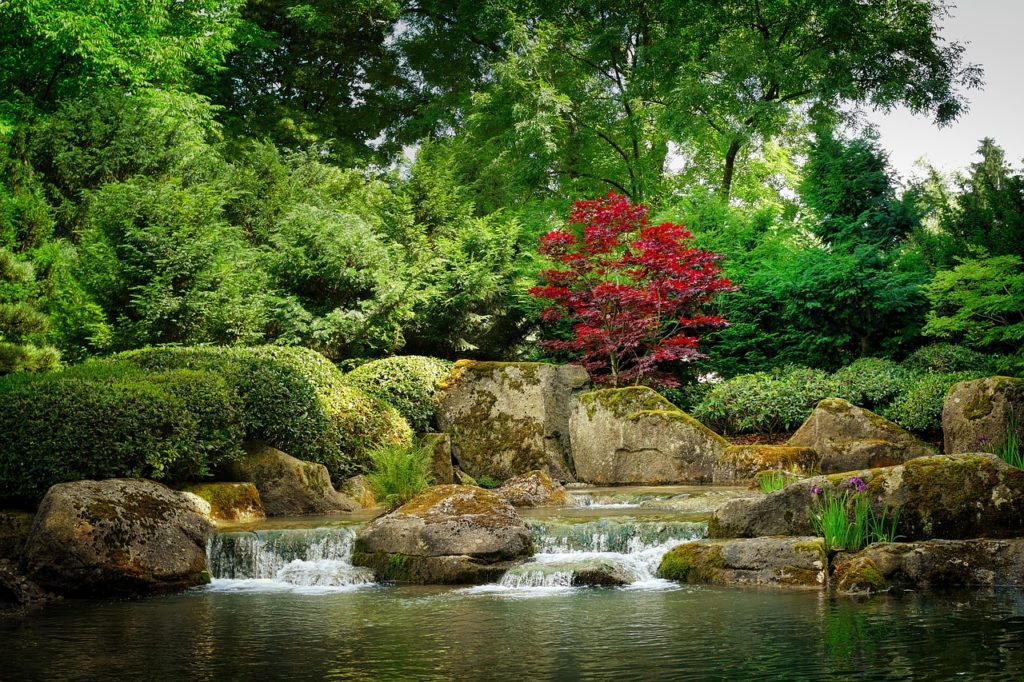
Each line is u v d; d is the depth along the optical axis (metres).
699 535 9.37
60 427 10.26
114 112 19.64
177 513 9.48
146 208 14.93
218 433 11.66
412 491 11.57
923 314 17.08
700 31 24.83
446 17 31.19
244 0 26.81
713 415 16.05
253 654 5.79
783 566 8.14
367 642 6.09
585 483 15.10
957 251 17.64
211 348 13.57
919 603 6.96
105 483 9.34
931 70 23.22
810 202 19.19
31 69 22.73
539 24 25.30
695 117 23.17
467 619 6.85
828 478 9.08
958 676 4.77
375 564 9.26
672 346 16.25
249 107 30.12
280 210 20.05
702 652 5.53
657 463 14.35
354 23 31.64
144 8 23.45
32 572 8.42
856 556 8.08
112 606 7.91
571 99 24.73
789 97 24.62
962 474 8.63
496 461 15.41
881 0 24.14
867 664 5.08
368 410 14.16
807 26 24.91
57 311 14.57
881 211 18.64
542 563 8.77
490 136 26.02
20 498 10.24
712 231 19.44
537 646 5.84
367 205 20.23
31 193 17.38
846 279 16.55
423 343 18.48
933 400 14.23
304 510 12.12
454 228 19.66
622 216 16.19
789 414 15.38
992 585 7.62
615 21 25.05
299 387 13.20
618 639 5.99
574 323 18.59
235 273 16.08
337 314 16.14
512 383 15.76
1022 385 12.52
